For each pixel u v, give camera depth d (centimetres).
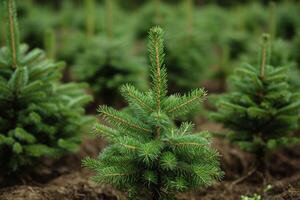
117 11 619
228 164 206
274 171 211
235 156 212
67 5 579
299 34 310
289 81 230
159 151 126
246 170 206
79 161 218
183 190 138
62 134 188
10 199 152
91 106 298
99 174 136
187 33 331
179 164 132
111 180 132
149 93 138
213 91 357
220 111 199
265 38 180
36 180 193
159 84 129
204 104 301
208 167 129
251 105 183
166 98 134
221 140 231
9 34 173
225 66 349
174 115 133
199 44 340
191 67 318
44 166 206
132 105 134
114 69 280
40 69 178
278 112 180
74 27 536
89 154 226
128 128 131
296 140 183
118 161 131
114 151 133
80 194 166
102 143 240
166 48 315
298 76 237
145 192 137
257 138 184
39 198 155
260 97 184
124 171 130
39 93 172
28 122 173
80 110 196
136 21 475
